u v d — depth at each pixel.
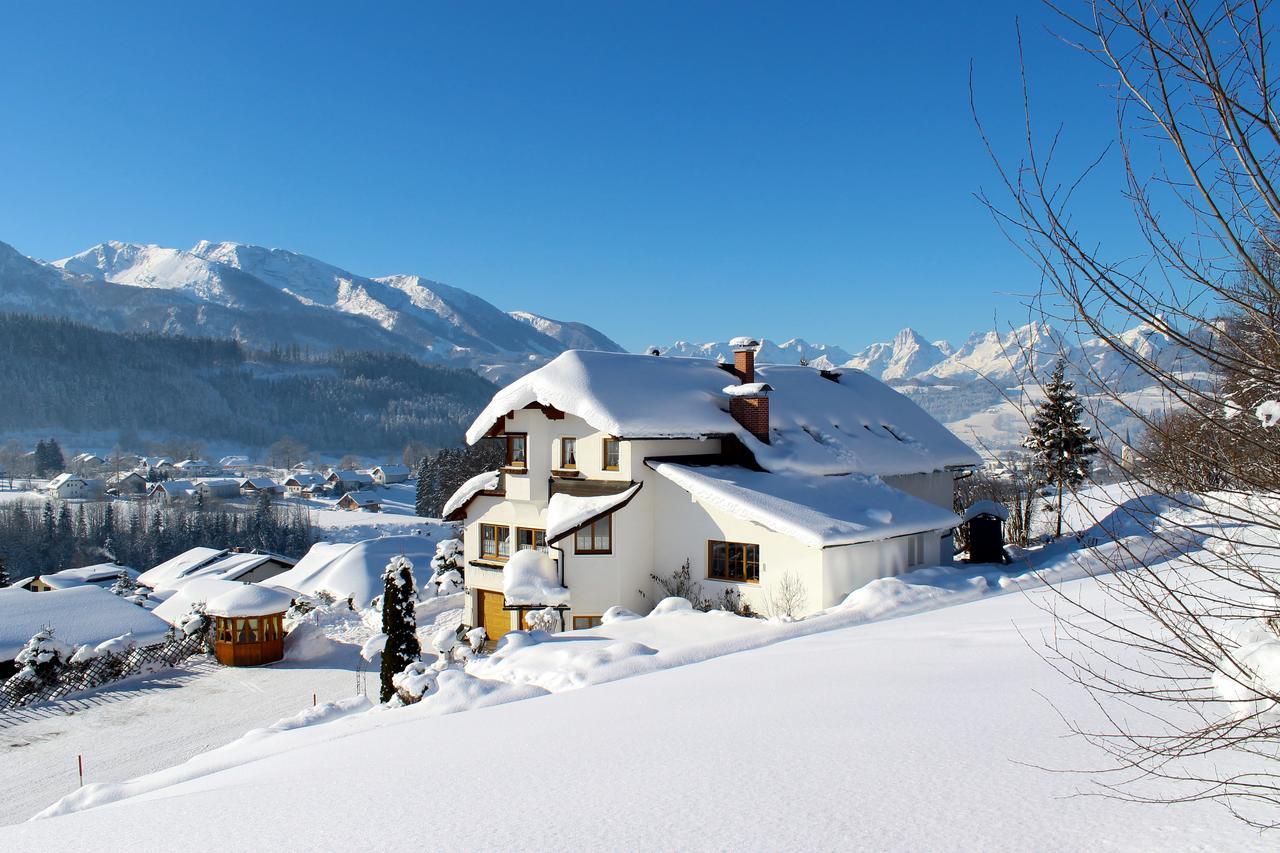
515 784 6.35
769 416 29.02
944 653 11.12
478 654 22.28
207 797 7.26
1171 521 4.33
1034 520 38.47
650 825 5.02
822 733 7.10
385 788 6.67
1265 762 5.10
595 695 10.98
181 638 30.94
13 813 17.53
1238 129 3.72
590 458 26.44
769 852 4.39
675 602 20.14
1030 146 4.29
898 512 25.50
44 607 31.09
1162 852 3.92
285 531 105.88
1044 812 4.67
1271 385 3.78
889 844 4.36
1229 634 5.74
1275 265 3.85
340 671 29.45
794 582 22.64
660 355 31.97
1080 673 8.54
